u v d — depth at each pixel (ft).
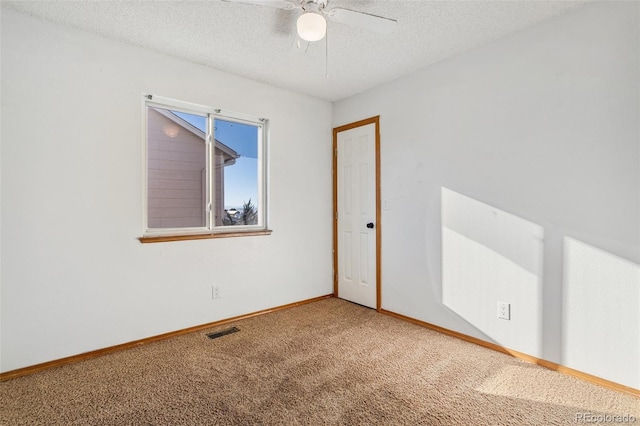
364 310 10.78
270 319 9.91
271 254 10.66
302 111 11.46
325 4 5.69
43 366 6.84
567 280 6.67
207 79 9.17
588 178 6.40
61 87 7.04
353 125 11.48
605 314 6.21
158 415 5.33
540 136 7.03
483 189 7.98
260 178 10.66
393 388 6.11
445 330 8.80
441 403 5.65
